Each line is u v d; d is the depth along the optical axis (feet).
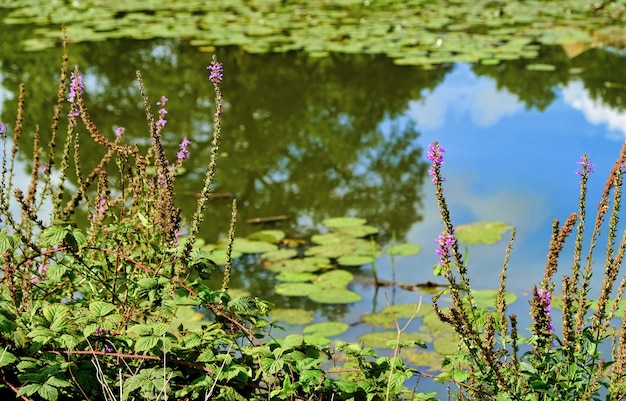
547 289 9.09
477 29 43.91
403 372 8.43
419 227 22.21
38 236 11.28
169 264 9.58
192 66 37.65
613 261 9.03
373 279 19.07
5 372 8.09
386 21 46.65
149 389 7.73
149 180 10.68
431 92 34.12
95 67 37.19
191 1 54.70
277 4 53.78
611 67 36.04
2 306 8.78
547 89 33.63
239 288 18.42
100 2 53.47
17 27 44.14
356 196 24.54
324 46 39.29
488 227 21.54
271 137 29.25
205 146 28.04
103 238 10.13
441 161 8.20
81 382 7.92
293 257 20.27
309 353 8.66
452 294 8.54
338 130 30.17
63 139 27.27
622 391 8.44
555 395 8.14
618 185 8.91
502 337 9.26
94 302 8.45
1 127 11.72
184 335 9.29
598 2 50.75
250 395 8.55
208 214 22.76
